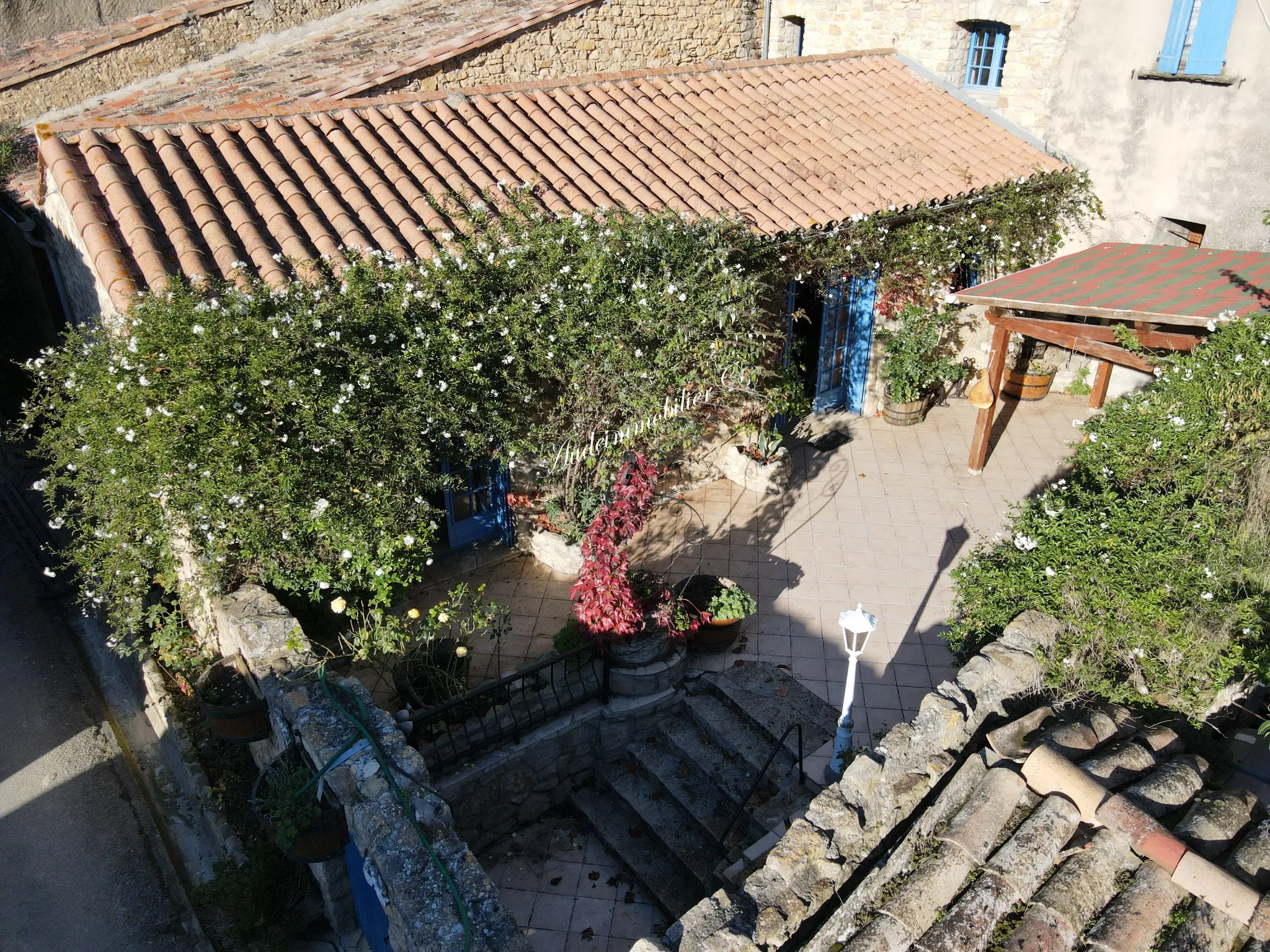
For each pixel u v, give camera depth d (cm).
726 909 460
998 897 417
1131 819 440
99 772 831
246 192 854
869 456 1195
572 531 926
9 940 680
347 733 578
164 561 783
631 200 982
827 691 811
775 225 1019
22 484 1227
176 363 651
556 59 1255
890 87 1380
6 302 1305
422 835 511
